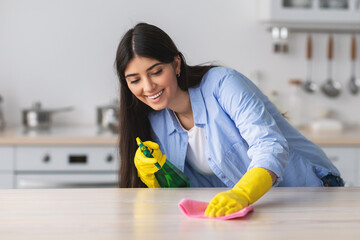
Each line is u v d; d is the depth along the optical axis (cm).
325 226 100
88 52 334
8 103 334
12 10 329
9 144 280
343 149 291
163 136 167
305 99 348
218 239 92
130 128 164
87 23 332
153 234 95
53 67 334
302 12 311
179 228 99
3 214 108
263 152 126
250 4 336
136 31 135
